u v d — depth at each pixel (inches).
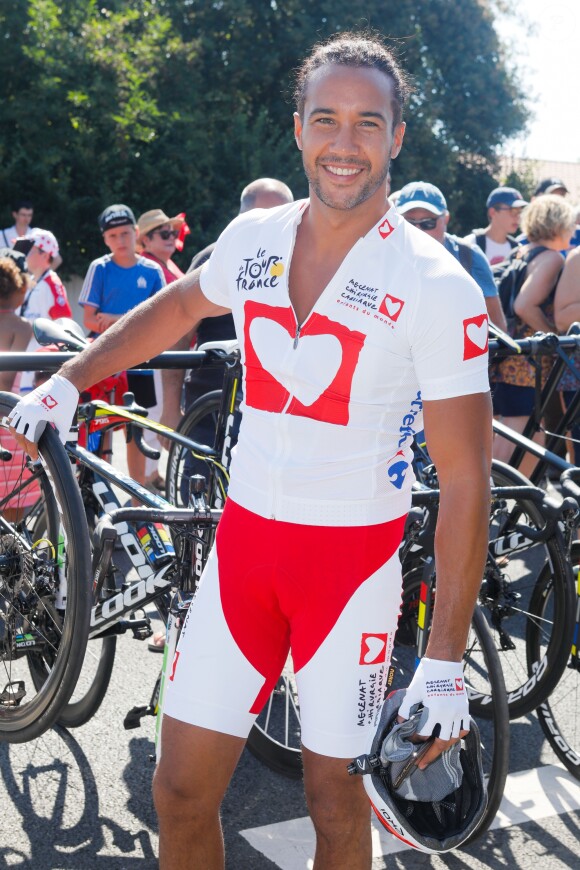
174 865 72.9
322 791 71.7
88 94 624.7
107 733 122.6
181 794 71.7
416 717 63.7
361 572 70.7
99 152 637.9
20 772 112.8
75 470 119.9
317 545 70.4
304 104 70.6
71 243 639.8
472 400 66.1
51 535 109.0
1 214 623.2
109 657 117.6
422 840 65.6
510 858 101.0
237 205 671.1
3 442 131.1
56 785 110.4
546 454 127.8
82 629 94.1
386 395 69.1
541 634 126.3
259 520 72.3
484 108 820.6
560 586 116.0
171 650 92.5
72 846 99.7
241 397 133.4
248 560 72.6
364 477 70.3
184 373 213.6
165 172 655.8
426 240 69.4
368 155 67.9
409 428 71.6
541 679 118.3
